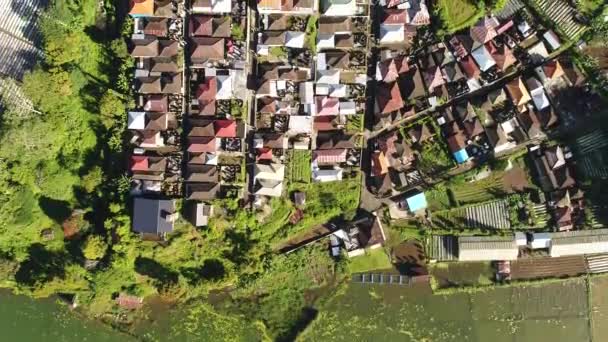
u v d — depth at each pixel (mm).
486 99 54031
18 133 49188
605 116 53906
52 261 55750
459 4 52969
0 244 55344
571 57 53781
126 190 52938
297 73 53719
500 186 55500
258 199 54438
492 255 55344
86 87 53500
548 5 53125
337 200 55531
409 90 53688
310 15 53375
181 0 53281
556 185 54188
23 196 52719
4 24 54375
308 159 54969
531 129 53562
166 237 53781
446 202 55719
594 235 54562
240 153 54031
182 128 54094
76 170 53719
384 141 54312
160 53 53031
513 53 53875
